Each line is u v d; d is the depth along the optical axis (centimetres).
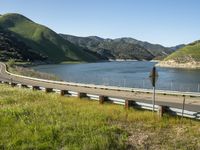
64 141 1279
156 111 1938
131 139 1375
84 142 1264
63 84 5116
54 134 1357
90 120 1642
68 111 1898
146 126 1602
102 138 1292
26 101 2328
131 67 19575
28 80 5994
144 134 1456
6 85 4575
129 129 1544
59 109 1942
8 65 11975
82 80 8138
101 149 1200
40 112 1827
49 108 1966
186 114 1736
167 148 1255
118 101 2261
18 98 2453
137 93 3603
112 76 10506
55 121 1606
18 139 1277
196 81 8925
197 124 1614
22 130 1422
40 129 1428
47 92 3300
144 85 6562
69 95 2917
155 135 1441
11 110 1836
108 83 6888
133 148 1255
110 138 1315
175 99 2920
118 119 1747
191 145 1282
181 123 1653
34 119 1630
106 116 1770
